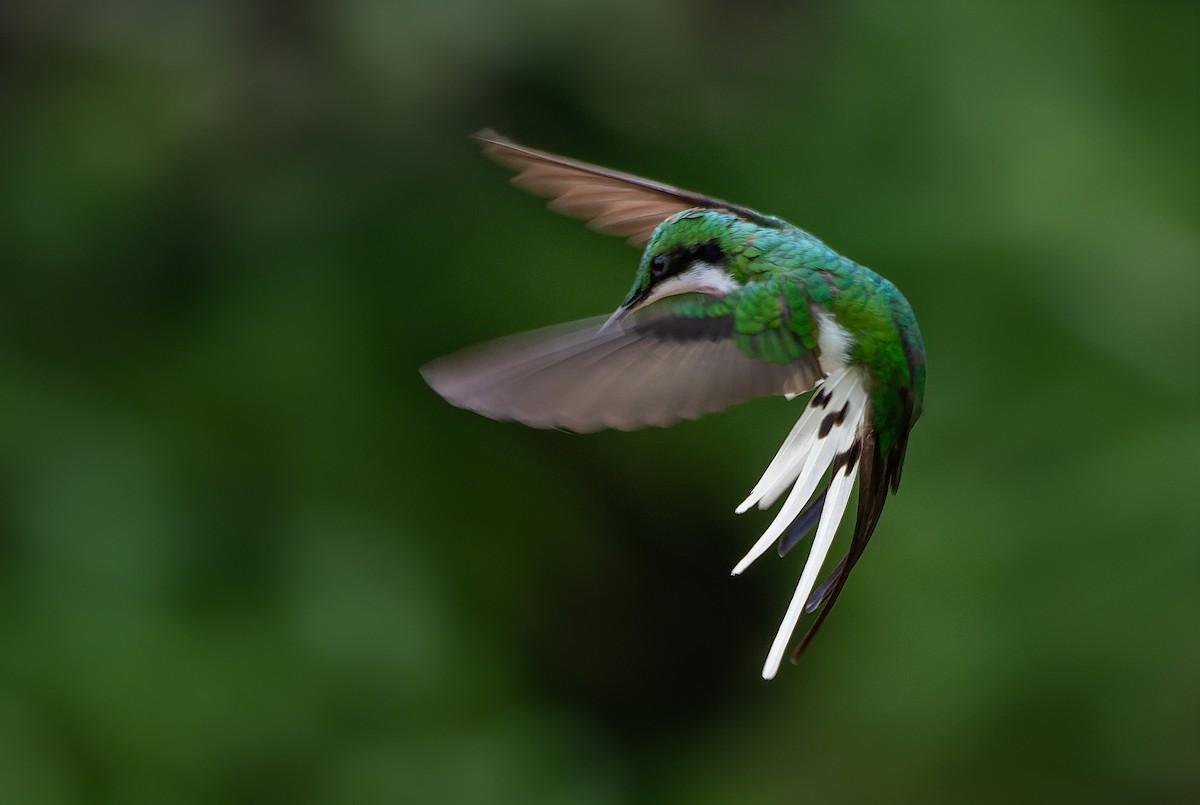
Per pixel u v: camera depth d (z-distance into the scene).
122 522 12.40
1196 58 13.37
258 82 13.81
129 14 13.84
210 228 13.72
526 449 14.33
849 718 13.05
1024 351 12.70
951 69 13.69
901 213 13.30
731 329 6.80
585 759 13.47
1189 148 13.10
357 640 12.52
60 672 11.64
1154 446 12.25
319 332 13.46
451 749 12.48
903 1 14.08
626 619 16.09
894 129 13.77
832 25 14.46
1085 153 12.96
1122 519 12.21
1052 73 13.45
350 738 12.24
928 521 12.70
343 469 13.15
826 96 14.20
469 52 13.76
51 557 12.16
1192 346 12.41
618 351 6.16
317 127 14.04
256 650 12.19
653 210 7.61
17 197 13.36
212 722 11.82
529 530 13.95
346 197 13.98
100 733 11.50
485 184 14.32
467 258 14.07
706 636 16.30
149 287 13.54
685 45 14.33
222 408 13.10
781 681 14.88
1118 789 12.23
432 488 13.47
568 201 7.59
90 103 13.62
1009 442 12.65
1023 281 12.67
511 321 13.94
